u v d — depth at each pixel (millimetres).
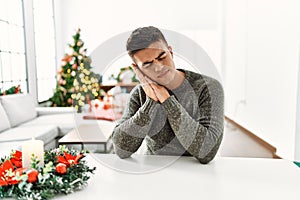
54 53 6711
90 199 883
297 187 955
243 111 5316
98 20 6840
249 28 4957
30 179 890
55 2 6617
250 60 4918
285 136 3553
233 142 4312
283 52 3605
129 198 885
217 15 6902
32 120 4172
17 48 4957
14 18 4852
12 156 1084
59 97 5414
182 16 6891
